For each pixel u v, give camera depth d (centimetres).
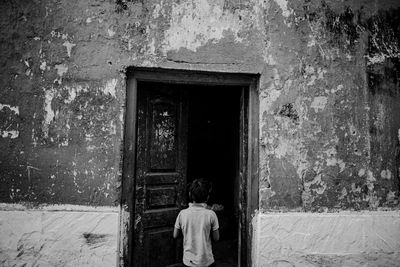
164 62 342
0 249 309
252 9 361
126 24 338
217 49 353
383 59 385
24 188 319
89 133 328
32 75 326
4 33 326
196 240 293
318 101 366
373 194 370
